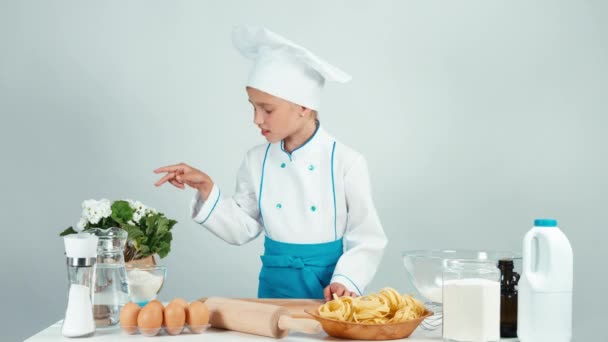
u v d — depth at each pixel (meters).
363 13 3.26
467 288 1.38
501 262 1.49
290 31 3.25
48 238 3.13
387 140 3.27
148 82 3.19
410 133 3.27
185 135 3.21
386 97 3.27
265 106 1.99
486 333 1.37
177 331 1.49
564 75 3.26
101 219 1.86
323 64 1.93
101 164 3.16
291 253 2.03
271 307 1.47
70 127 3.14
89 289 1.49
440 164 3.28
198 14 3.21
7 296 3.12
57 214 3.13
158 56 3.19
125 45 3.17
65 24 3.14
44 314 3.13
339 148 2.07
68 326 1.45
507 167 3.27
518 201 3.27
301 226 2.04
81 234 1.52
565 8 3.25
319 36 3.25
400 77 3.27
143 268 1.68
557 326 1.36
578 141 3.26
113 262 1.54
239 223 2.08
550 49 3.25
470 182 3.28
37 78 3.12
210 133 3.21
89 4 3.15
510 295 1.46
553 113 3.26
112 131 3.16
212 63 3.21
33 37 3.12
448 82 3.27
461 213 3.28
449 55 3.27
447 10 3.26
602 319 3.26
